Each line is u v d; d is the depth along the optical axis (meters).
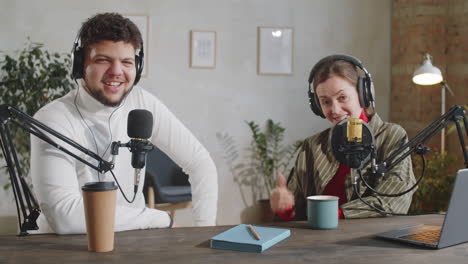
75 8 4.73
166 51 4.88
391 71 5.20
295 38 5.08
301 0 5.08
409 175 1.75
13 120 1.27
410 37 4.96
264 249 1.23
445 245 1.25
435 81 4.07
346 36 5.16
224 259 1.15
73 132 1.67
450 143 4.75
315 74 1.90
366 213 1.65
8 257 1.18
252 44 5.01
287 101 5.08
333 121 1.87
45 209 1.50
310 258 1.16
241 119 5.02
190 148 1.99
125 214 1.49
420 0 4.88
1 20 4.64
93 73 1.57
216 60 4.96
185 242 1.32
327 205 1.46
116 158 1.78
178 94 4.91
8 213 4.65
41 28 4.69
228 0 4.96
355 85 1.84
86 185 1.23
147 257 1.17
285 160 5.08
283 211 1.71
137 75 1.72
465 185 1.23
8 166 1.31
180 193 4.26
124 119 1.83
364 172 1.80
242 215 5.03
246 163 5.04
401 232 1.39
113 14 1.59
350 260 1.14
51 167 1.54
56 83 4.36
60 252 1.22
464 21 4.64
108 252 1.22
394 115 5.14
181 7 4.89
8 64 4.34
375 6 5.19
